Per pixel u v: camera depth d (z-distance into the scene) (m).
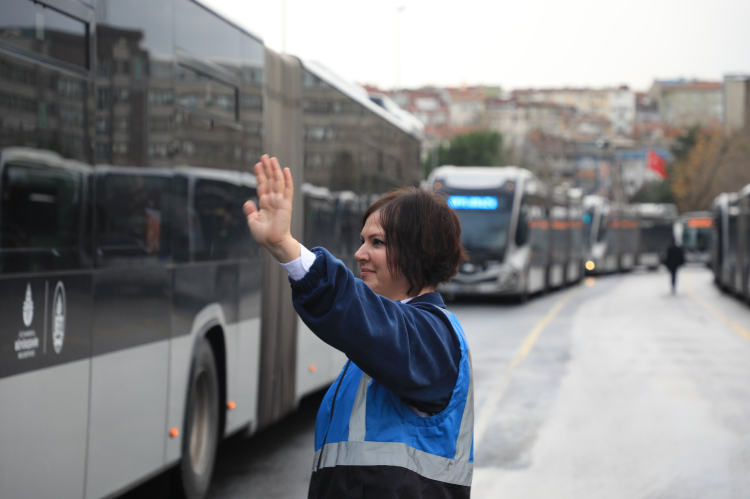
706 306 25.34
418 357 2.06
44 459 3.79
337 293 1.96
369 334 1.96
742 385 10.98
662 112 174.38
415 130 13.36
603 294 31.36
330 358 8.91
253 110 6.73
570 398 10.11
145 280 4.82
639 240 57.16
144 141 4.84
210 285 5.82
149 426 4.88
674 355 14.05
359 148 9.88
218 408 6.04
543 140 140.75
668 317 21.41
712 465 7.01
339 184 9.02
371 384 2.15
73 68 4.13
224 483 6.41
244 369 6.50
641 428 8.45
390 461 2.05
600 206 48.03
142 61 4.84
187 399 5.42
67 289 4.00
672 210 58.03
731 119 70.19
